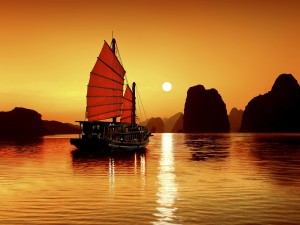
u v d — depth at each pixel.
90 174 35.56
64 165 44.22
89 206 20.81
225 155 61.69
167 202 21.83
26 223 17.33
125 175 34.69
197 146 97.25
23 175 34.91
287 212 19.38
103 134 66.50
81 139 65.75
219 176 33.69
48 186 28.05
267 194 24.34
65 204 21.36
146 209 20.06
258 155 61.38
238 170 38.66
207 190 25.94
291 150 76.06
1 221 17.67
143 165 44.22
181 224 17.22
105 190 26.08
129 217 18.41
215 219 18.05
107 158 54.69
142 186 27.86
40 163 46.88
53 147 88.44
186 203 21.56
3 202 21.95
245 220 17.88
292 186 27.66
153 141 142.62
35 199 22.81
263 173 35.91
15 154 63.56
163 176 33.78
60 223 17.34
